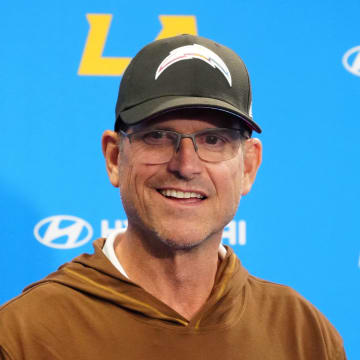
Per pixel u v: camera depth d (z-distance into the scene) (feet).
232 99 13.42
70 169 26.43
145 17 26.73
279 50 27.04
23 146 26.27
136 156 13.25
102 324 13.33
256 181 26.89
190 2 26.86
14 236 26.16
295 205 26.91
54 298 13.57
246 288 15.17
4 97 26.25
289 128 26.96
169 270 13.70
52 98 26.43
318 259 26.86
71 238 26.40
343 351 15.46
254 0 27.02
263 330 14.40
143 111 12.93
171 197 13.15
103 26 26.66
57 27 26.53
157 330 13.39
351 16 27.17
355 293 26.86
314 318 15.19
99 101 26.55
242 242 26.81
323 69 27.07
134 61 13.93
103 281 13.87
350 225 26.91
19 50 26.35
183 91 13.07
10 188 26.21
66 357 12.86
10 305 13.52
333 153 27.02
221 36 26.89
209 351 13.52
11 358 12.60
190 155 12.89
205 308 13.71
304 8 27.14
